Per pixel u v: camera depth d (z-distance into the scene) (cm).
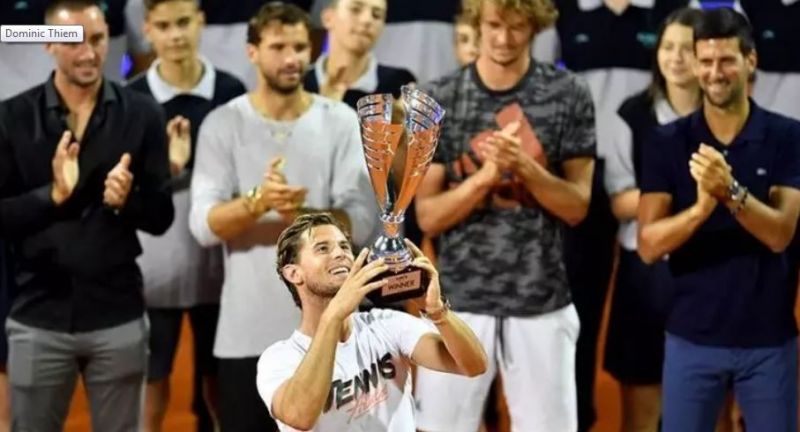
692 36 2089
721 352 1928
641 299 2209
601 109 2330
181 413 2452
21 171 1983
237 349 2036
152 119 2039
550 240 1983
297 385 1347
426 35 2470
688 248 1944
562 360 1988
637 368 2222
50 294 1988
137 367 2041
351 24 2273
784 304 1931
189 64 2255
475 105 1983
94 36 1978
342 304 1356
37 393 2002
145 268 2195
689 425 1961
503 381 2009
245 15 2447
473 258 1984
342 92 2306
